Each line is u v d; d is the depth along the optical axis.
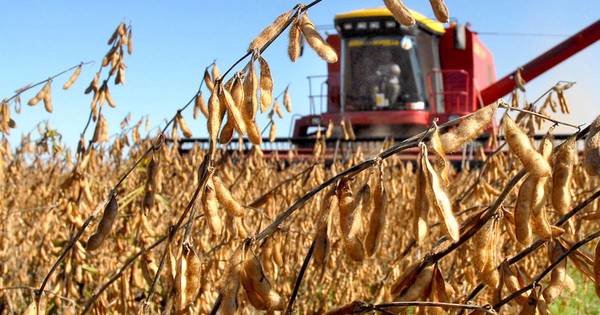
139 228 3.83
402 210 6.12
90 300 3.29
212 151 2.24
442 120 17.80
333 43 20.12
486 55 22.02
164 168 6.41
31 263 6.18
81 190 4.35
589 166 1.91
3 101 4.32
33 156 7.65
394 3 1.93
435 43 18.97
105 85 4.22
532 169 1.98
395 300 2.38
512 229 2.46
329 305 5.60
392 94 18.34
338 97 19.41
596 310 6.54
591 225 5.17
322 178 5.83
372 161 2.13
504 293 3.84
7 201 6.33
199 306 3.31
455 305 2.27
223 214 4.32
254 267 2.17
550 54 19.52
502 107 2.06
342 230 2.09
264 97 2.17
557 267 2.43
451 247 2.38
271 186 7.59
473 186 4.14
